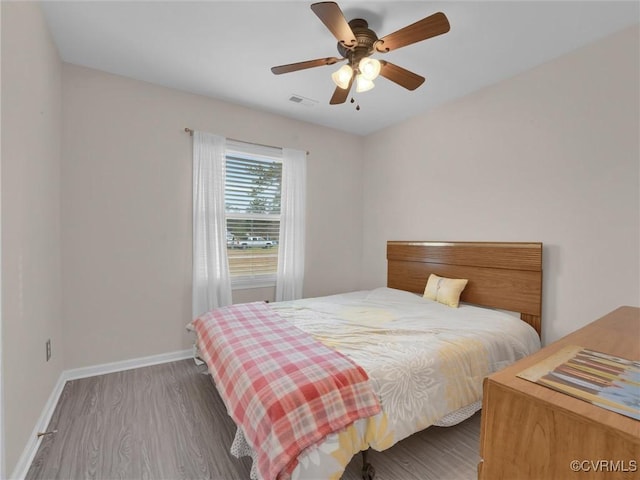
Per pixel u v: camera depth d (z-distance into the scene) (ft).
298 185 12.01
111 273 8.80
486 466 2.86
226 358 5.62
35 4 5.76
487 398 2.90
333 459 4.13
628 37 6.65
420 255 11.27
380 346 5.93
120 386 7.91
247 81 9.13
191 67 8.38
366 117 11.85
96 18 6.44
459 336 6.59
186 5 6.05
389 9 6.08
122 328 8.96
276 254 11.93
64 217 8.13
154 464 5.25
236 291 11.07
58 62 7.73
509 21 6.41
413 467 5.25
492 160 9.22
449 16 6.25
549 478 2.47
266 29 6.76
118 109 8.82
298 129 12.16
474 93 9.68
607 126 6.99
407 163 12.06
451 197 10.42
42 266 6.37
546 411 2.50
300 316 7.88
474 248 9.51
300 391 4.24
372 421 4.64
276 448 3.73
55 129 7.48
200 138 9.88
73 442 5.75
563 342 4.06
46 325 6.63
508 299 8.68
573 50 7.47
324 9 4.79
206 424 6.35
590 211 7.28
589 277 7.31
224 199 10.34
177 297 9.79
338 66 8.23
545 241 8.08
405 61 7.97
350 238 13.85
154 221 9.39
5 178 4.46
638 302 6.61
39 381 6.04
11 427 4.63
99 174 8.58
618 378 2.93
